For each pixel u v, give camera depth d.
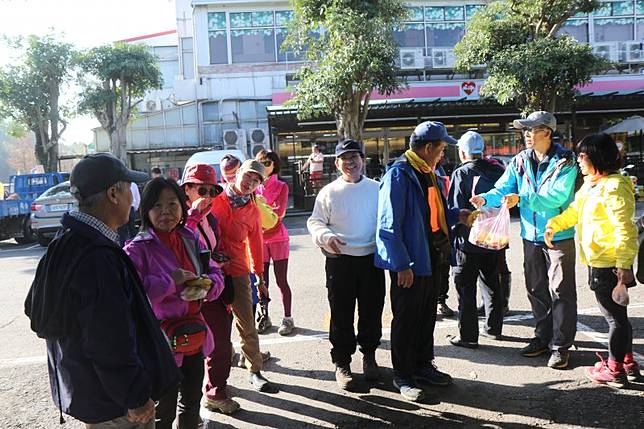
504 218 4.24
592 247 3.71
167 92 26.75
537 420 3.39
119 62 20.11
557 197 4.11
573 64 14.66
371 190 4.10
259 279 4.29
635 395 3.66
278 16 23.86
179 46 26.92
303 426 3.45
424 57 22.36
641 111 21.97
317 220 4.07
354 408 3.68
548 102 15.55
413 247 3.71
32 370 4.64
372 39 13.73
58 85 20.70
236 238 3.86
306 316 5.89
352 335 4.06
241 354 4.69
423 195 3.79
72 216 2.08
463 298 4.68
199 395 2.92
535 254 4.32
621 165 3.70
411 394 3.74
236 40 23.80
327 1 14.12
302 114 15.38
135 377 1.96
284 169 22.14
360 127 15.20
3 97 19.97
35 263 10.69
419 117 20.58
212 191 3.61
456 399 3.75
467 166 4.86
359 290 4.10
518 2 15.88
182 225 2.91
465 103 19.16
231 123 23.77
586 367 4.15
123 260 2.10
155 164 23.83
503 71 15.20
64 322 1.97
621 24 24.50
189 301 2.77
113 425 2.10
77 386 2.00
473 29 16.14
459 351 4.66
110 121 20.94
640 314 5.40
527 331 5.08
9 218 14.39
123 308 1.97
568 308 4.12
